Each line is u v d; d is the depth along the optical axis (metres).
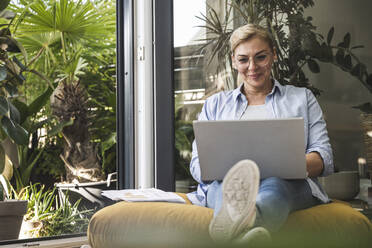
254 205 1.03
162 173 2.47
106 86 4.28
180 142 2.52
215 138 1.32
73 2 3.70
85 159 3.49
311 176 1.55
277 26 2.38
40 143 3.70
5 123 2.55
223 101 1.92
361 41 2.21
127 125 2.67
